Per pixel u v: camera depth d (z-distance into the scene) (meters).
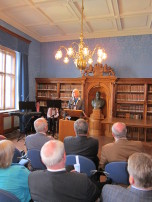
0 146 1.47
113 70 6.79
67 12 5.15
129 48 6.64
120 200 1.10
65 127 4.00
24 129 6.08
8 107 6.50
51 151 1.24
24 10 5.05
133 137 5.98
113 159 2.04
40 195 1.23
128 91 6.43
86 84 6.68
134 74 6.63
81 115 4.56
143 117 6.24
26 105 5.71
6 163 1.46
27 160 2.27
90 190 1.27
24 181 1.50
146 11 4.97
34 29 6.58
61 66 7.47
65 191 1.21
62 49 7.43
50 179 1.22
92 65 7.00
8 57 6.39
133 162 1.10
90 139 2.30
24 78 6.71
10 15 5.40
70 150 2.28
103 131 5.80
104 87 6.46
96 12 5.11
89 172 1.99
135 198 1.05
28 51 6.97
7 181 1.43
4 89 6.20
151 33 6.39
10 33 5.82
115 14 5.19
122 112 6.63
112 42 6.80
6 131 6.16
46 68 7.68
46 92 7.37
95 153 2.32
